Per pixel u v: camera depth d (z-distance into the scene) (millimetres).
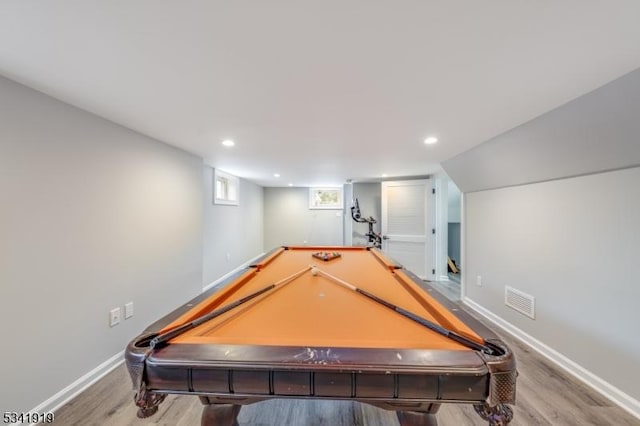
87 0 800
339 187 6891
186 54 1112
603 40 1003
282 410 1571
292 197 6898
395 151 2848
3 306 1326
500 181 2684
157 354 790
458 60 1148
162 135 2297
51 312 1539
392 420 1496
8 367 1343
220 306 1229
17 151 1378
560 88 1400
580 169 1837
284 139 2406
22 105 1394
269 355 779
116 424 1433
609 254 1679
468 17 883
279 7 839
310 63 1178
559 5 830
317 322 1062
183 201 2881
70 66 1206
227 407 1127
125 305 2086
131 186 2152
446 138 2332
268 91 1452
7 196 1341
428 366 737
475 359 760
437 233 4625
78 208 1705
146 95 1509
